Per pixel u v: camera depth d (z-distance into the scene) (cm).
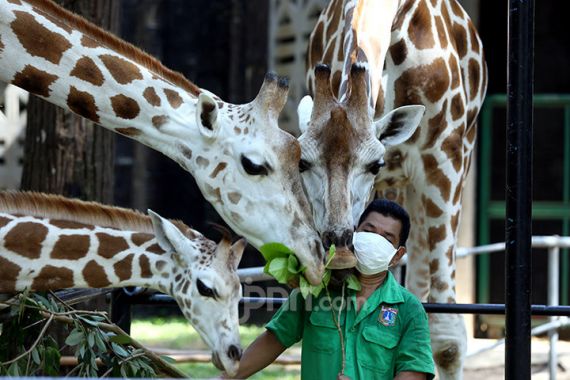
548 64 2034
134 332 1925
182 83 862
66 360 1020
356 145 819
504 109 1983
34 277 807
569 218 1984
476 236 1977
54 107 1213
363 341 750
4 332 838
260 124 801
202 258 792
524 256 706
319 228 803
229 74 2128
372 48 962
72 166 1214
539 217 2003
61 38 832
